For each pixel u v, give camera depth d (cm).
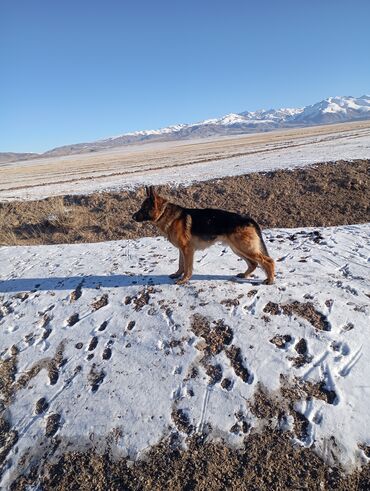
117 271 279
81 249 335
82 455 163
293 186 477
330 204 432
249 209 435
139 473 154
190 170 635
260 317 212
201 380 183
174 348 202
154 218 243
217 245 312
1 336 231
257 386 176
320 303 217
